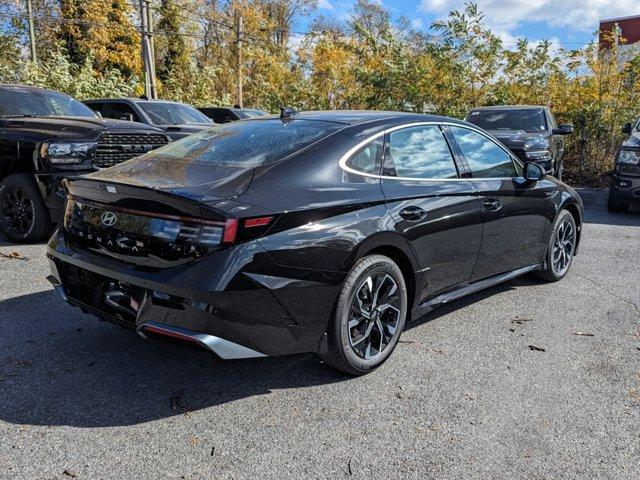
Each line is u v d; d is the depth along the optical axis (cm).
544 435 277
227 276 270
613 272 581
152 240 286
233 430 274
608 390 325
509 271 469
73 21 2583
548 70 1507
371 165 347
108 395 302
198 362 347
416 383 329
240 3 3341
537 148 973
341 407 299
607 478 245
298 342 303
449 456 258
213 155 339
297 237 291
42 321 399
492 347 383
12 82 1616
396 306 352
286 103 1983
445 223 377
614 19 2617
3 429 265
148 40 2033
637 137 958
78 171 595
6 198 614
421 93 1608
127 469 241
